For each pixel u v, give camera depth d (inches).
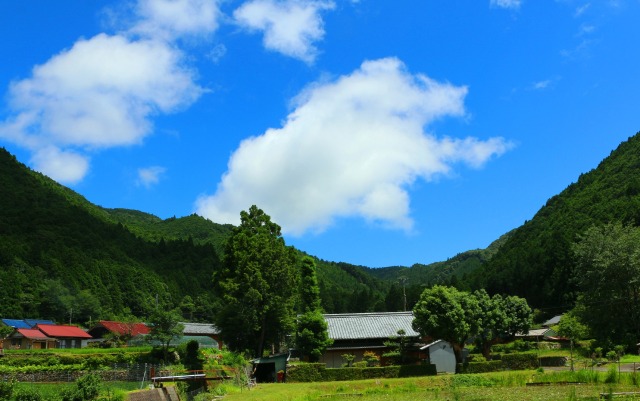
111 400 1016.9
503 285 4451.3
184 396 1355.8
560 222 4630.9
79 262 4480.8
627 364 2001.7
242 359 1945.1
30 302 3703.3
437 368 2162.9
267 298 2126.0
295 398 1393.9
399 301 5054.1
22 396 909.8
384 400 1320.1
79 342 3112.7
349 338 2413.9
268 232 2362.2
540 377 1609.3
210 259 5885.8
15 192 5442.9
